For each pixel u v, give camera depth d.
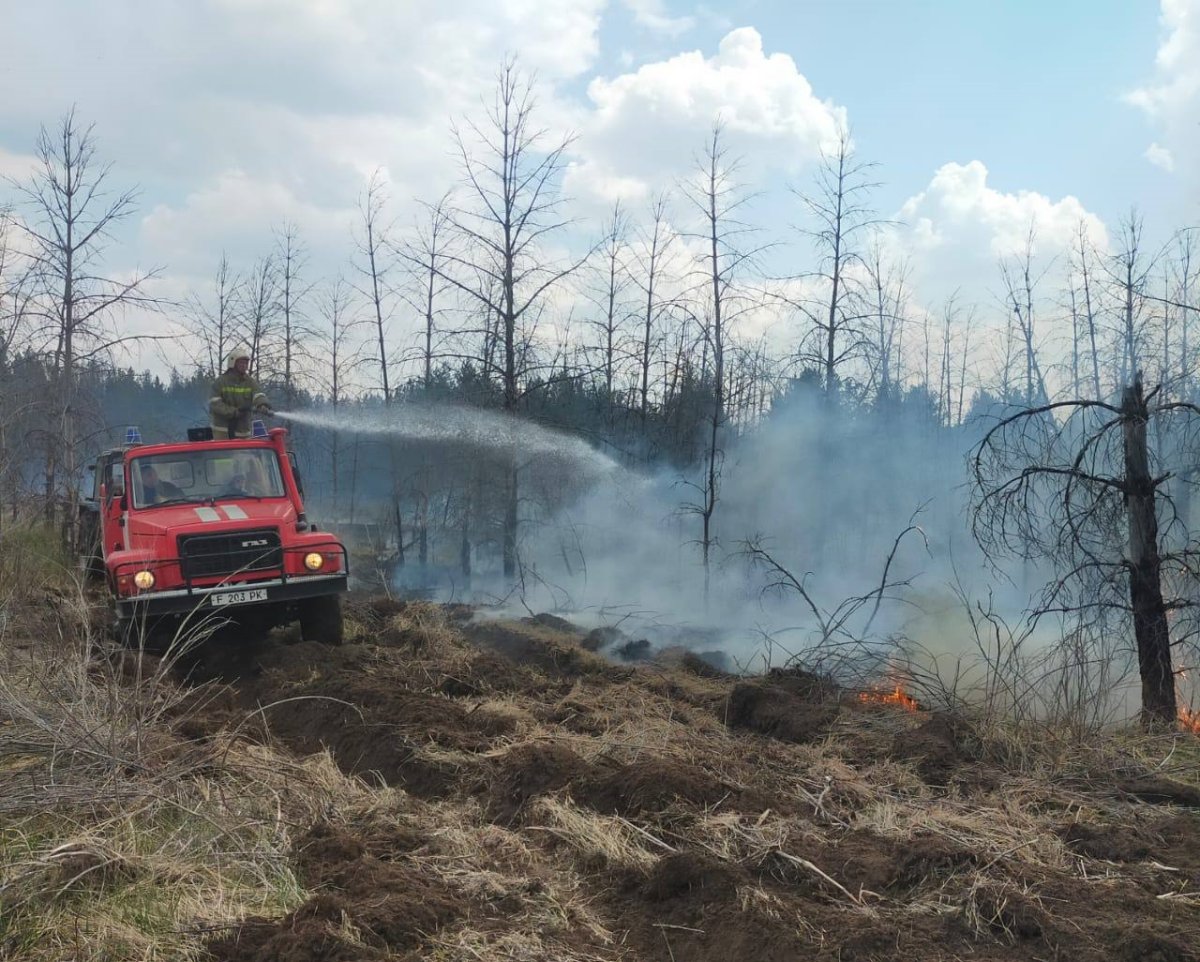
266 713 7.99
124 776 5.54
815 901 4.45
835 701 8.30
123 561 9.33
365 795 5.90
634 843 5.09
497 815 5.72
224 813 5.23
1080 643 7.96
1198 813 5.75
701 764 6.35
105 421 15.65
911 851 4.77
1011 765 6.59
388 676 9.07
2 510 12.51
